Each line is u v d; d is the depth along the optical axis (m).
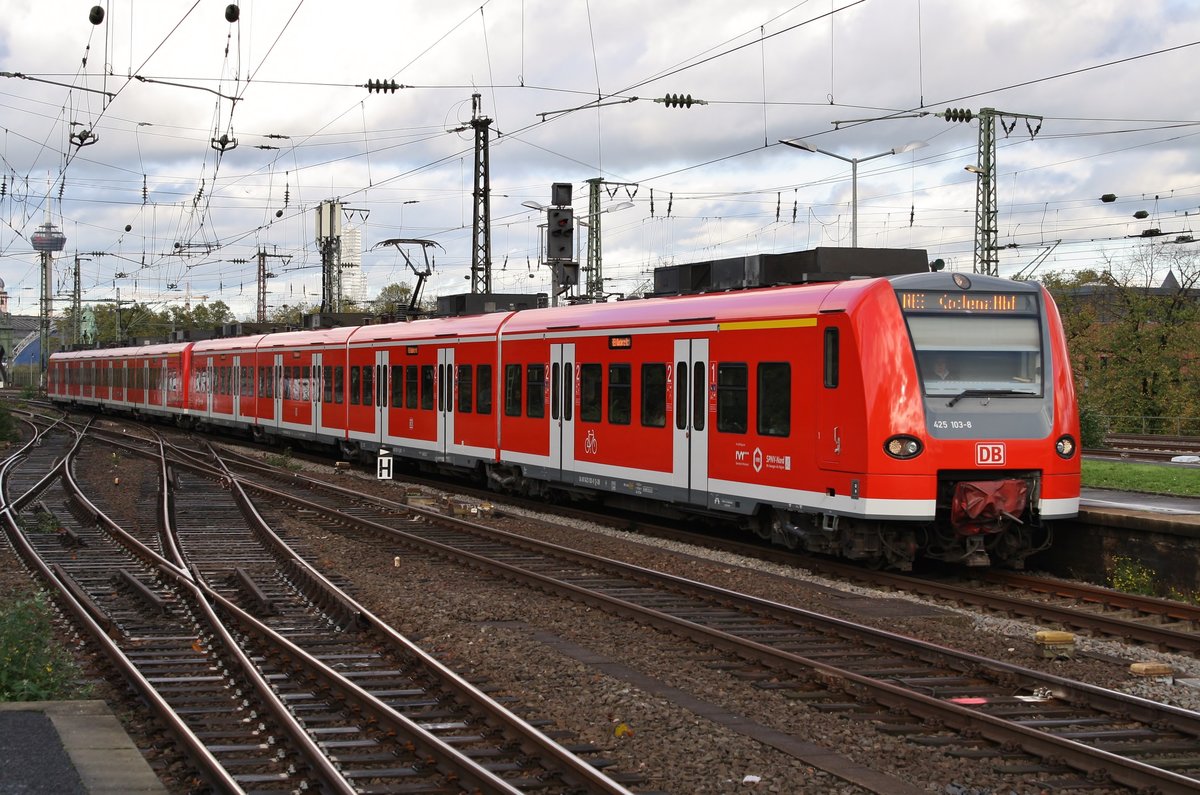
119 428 49.78
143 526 19.86
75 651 10.77
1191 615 12.30
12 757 7.18
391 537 18.23
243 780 7.20
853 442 14.14
